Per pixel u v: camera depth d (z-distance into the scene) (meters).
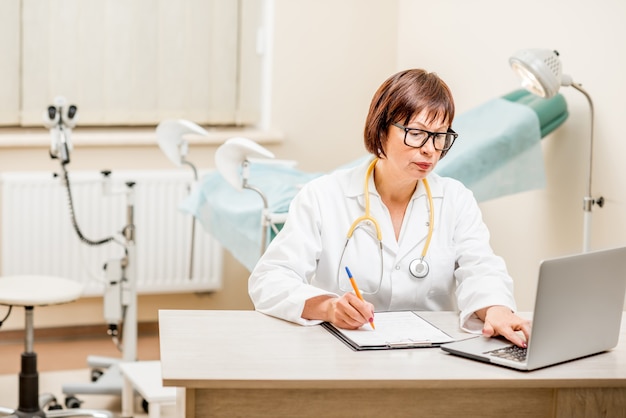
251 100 4.56
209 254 4.43
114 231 4.27
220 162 2.92
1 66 4.17
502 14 3.83
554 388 1.84
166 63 4.39
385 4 4.63
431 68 4.39
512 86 3.79
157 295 4.50
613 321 1.97
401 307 2.26
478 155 3.19
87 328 4.45
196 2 4.39
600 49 3.28
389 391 1.80
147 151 4.35
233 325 2.04
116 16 4.29
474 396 1.83
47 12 4.19
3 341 4.32
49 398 3.52
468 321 2.11
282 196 3.15
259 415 1.76
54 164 4.22
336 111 4.62
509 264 3.82
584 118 3.37
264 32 4.52
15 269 4.15
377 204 2.23
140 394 3.56
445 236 2.28
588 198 3.06
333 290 2.24
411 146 2.08
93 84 4.30
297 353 1.87
